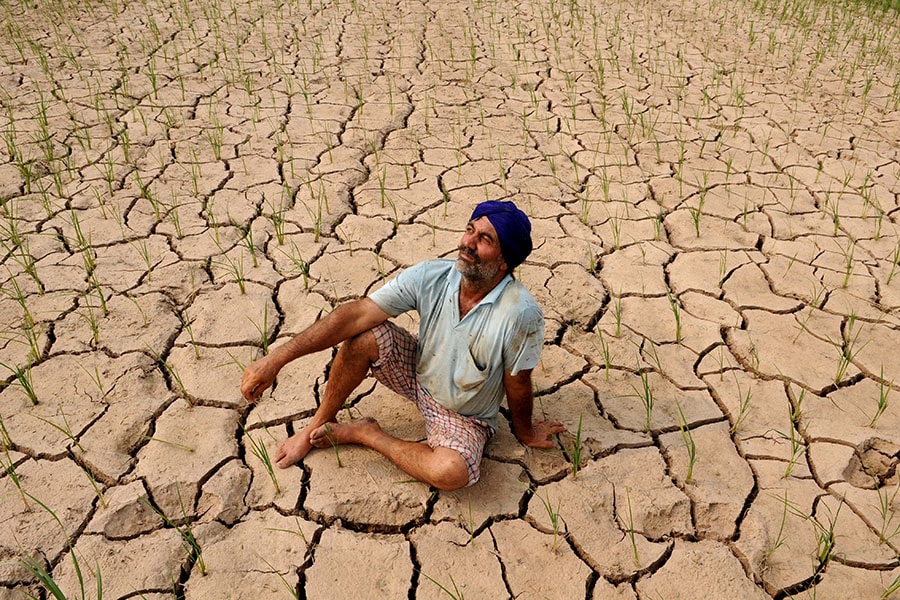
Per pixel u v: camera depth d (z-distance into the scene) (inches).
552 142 214.7
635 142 215.5
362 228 169.5
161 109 226.2
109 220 169.2
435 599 92.0
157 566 93.8
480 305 95.3
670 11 354.9
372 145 208.4
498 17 334.0
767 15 353.7
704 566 96.3
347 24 317.4
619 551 98.2
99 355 128.7
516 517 102.5
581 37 310.0
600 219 176.6
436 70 267.3
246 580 93.0
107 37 290.5
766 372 129.0
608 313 143.8
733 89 258.7
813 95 255.6
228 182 187.2
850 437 115.2
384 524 101.0
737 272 156.6
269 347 132.7
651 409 120.6
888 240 169.9
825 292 150.3
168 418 116.5
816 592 93.0
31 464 107.4
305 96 233.0
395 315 102.0
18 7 324.8
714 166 202.5
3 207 171.6
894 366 130.8
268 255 159.3
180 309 141.7
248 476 106.9
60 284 146.6
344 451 110.6
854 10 366.9
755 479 108.7
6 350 129.0
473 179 192.4
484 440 107.4
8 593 90.7
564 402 122.0
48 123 214.4
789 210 181.6
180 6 333.4
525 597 92.5
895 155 212.4
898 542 98.7
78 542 96.5
